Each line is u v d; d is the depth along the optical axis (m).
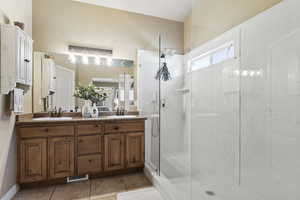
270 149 1.32
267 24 1.37
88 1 2.55
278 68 1.26
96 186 1.98
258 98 1.43
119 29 2.75
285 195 1.21
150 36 2.92
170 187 1.81
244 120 1.56
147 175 2.23
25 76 1.72
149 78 2.80
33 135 1.88
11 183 1.73
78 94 2.47
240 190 1.56
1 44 1.48
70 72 2.52
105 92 2.68
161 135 2.69
